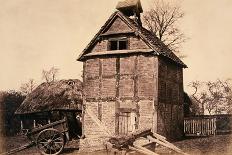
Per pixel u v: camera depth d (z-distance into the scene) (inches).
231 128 821.9
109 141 427.8
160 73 689.0
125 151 418.3
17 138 896.9
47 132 609.9
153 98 666.2
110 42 722.8
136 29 694.5
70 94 770.8
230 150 563.5
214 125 796.0
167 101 727.7
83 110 721.6
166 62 736.3
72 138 665.6
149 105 668.1
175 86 796.6
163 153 551.2
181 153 490.6
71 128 675.4
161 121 682.2
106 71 714.2
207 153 551.5
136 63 689.6
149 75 676.7
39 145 608.1
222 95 1256.8
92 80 725.9
